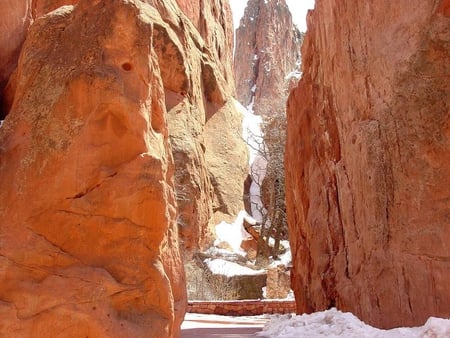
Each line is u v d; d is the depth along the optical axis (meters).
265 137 33.47
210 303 18.39
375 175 8.44
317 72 12.73
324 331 7.88
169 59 28.31
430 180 7.69
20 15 7.66
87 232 5.18
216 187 32.53
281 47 66.31
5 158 5.49
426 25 8.09
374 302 8.26
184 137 27.36
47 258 5.00
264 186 33.97
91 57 5.55
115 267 5.17
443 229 7.46
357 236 9.20
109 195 5.26
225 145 34.78
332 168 10.91
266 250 28.41
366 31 9.34
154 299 5.29
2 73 7.22
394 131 8.26
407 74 8.20
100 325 4.84
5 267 4.84
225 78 43.72
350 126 9.71
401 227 7.96
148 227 5.36
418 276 7.61
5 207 5.20
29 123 5.52
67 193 5.21
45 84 5.68
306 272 12.30
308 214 12.21
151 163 5.42
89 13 5.89
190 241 25.31
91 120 5.35
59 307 4.82
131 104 5.47
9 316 4.70
